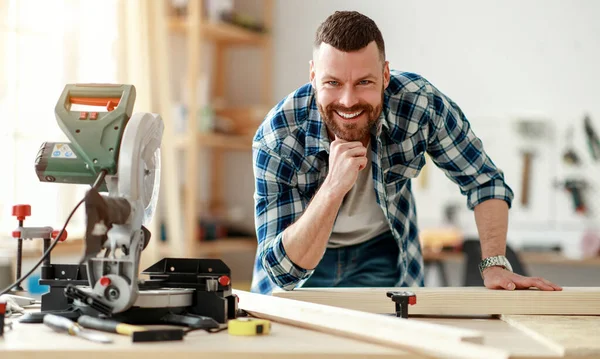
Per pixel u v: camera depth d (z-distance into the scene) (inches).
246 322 49.4
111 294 51.0
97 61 138.6
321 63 67.4
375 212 81.0
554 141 163.9
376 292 63.1
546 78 164.9
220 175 185.0
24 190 127.6
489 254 75.2
